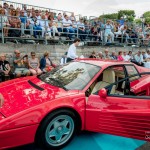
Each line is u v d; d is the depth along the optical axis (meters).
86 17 13.45
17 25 9.51
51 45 10.16
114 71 4.32
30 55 9.51
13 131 3.00
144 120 3.29
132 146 3.74
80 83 3.95
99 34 12.81
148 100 3.41
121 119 3.47
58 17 11.55
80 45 11.66
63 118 3.48
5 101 3.40
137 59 12.62
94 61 4.63
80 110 3.57
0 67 7.31
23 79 4.57
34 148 3.49
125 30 14.48
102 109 3.58
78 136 3.95
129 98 3.51
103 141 3.84
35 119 3.15
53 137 3.47
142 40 15.87
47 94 3.60
